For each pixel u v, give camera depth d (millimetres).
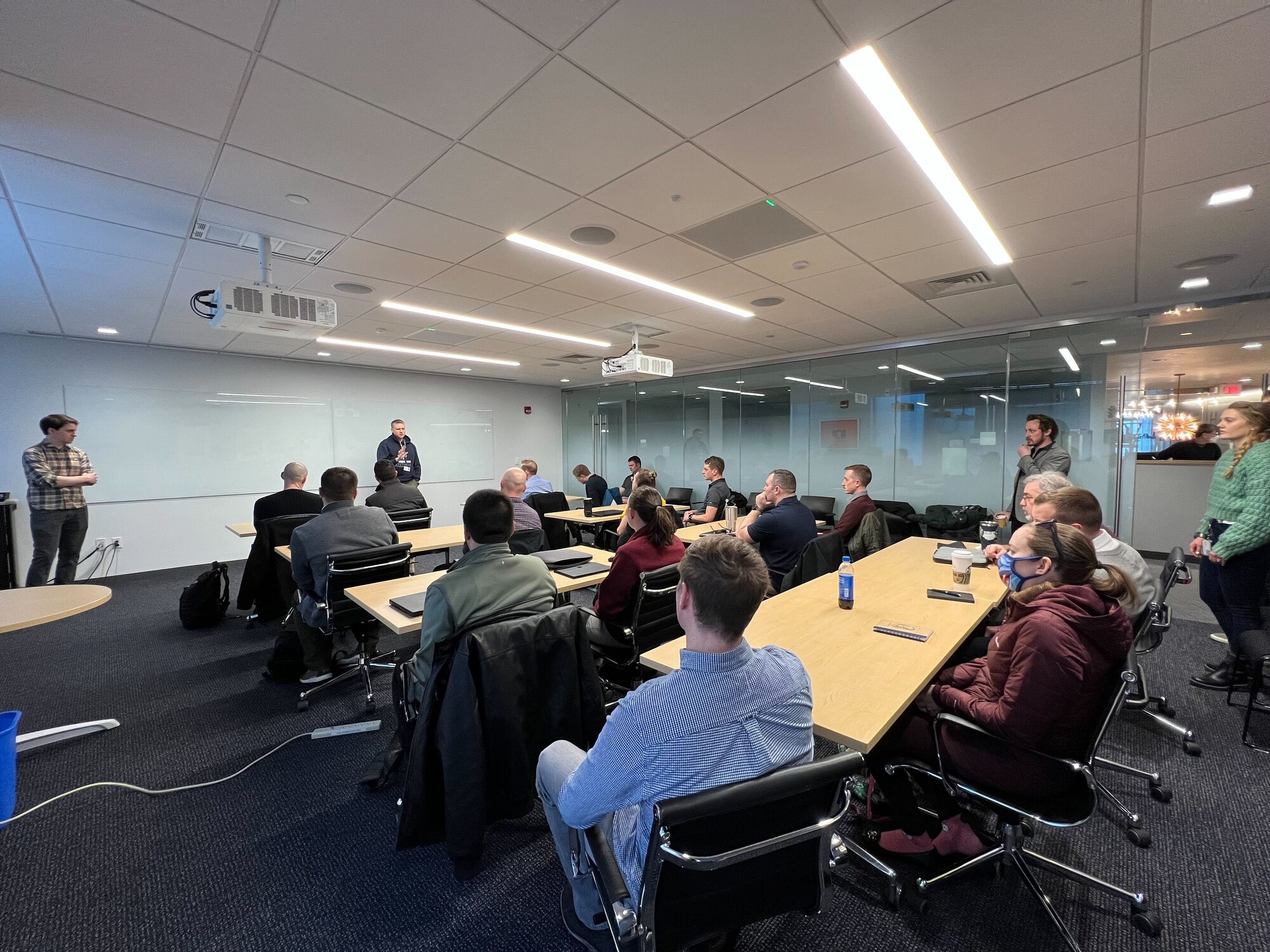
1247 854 1726
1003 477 5812
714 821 866
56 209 2684
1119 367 5031
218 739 2506
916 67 1753
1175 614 4133
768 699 938
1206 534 2926
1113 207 2754
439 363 7664
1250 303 4352
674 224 2941
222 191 2520
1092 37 1613
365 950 1420
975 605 2176
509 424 9758
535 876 1673
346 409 7742
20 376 5418
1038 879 1646
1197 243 3232
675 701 893
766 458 7887
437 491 8781
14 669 3318
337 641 3176
